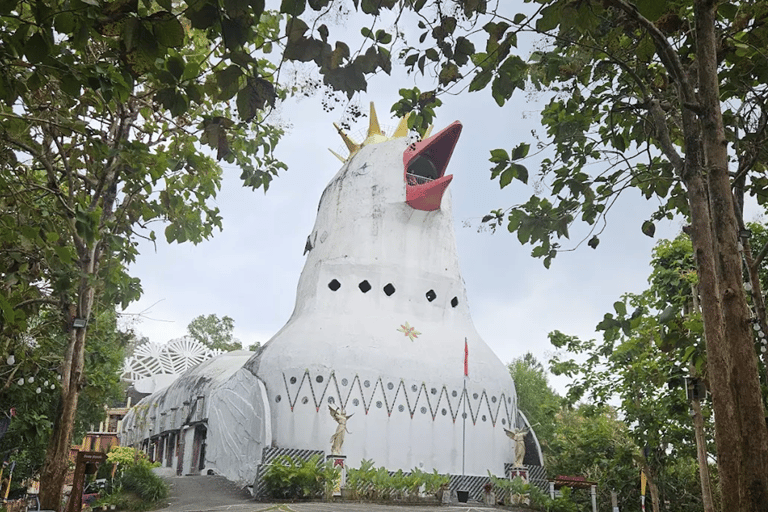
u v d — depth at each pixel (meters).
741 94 11.49
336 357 27.31
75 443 35.22
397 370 27.83
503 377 30.11
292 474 22.88
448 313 31.17
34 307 16.45
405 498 23.77
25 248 14.32
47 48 7.69
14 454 31.05
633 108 11.49
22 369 19.00
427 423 27.61
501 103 9.70
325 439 26.06
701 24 8.47
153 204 17.73
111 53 8.45
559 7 8.62
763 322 11.04
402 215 31.56
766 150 11.52
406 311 30.19
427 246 31.75
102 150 12.57
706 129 8.36
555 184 12.93
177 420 37.81
